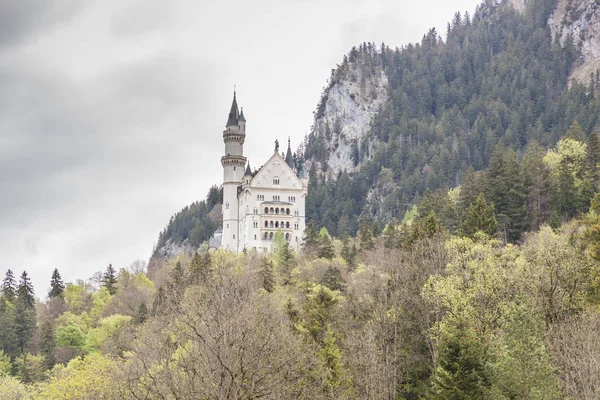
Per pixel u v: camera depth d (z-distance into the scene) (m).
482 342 52.16
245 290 64.88
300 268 119.19
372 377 55.09
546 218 116.19
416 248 74.19
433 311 60.56
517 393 45.81
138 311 109.44
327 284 92.75
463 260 62.12
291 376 39.41
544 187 119.81
